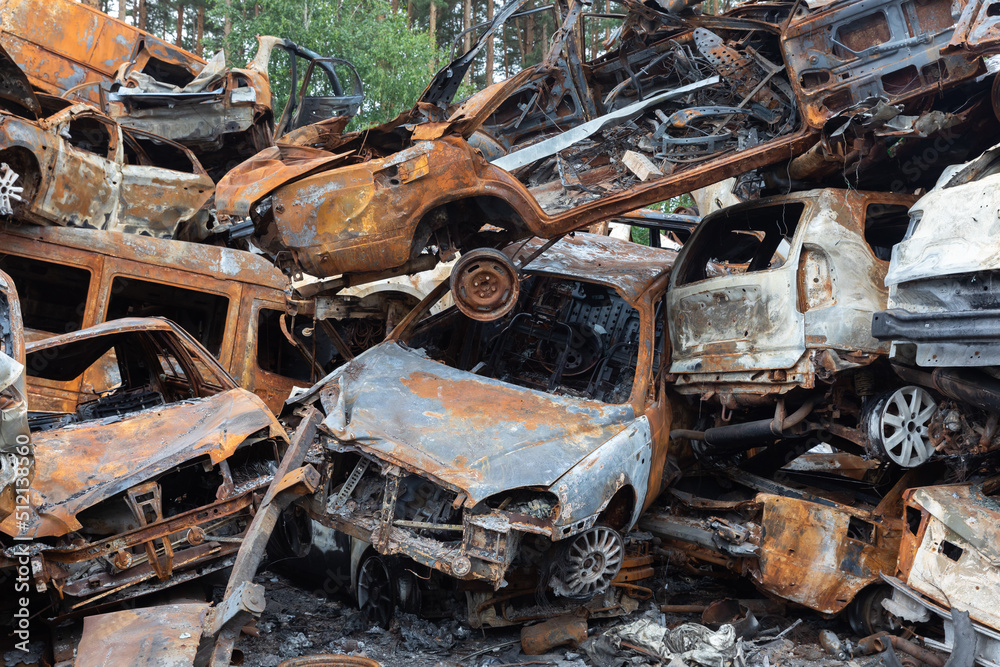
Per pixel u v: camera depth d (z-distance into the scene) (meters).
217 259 8.12
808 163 5.57
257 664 4.29
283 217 5.45
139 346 6.39
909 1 5.25
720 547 5.16
